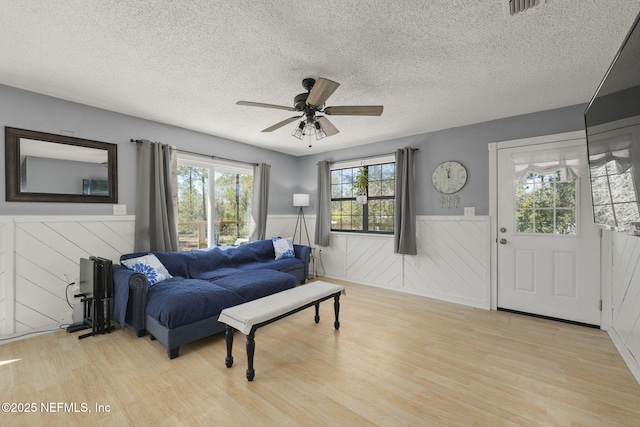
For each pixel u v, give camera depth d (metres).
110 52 2.11
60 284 2.87
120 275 2.70
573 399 1.81
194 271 3.56
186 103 3.05
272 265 4.16
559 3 1.58
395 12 1.67
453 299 3.79
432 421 1.61
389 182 4.57
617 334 2.56
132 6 1.63
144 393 1.85
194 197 4.12
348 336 2.72
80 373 2.07
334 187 5.28
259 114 3.38
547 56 2.13
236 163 4.59
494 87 2.65
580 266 3.01
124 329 2.84
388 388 1.92
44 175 2.80
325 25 1.79
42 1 1.57
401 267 4.30
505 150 3.43
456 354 2.38
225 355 2.37
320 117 2.61
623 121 1.45
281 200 5.47
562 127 3.10
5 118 2.60
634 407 1.73
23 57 2.16
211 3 1.60
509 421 1.62
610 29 1.80
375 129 3.93
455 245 3.78
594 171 2.03
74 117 2.98
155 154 3.48
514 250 3.37
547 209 3.19
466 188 3.71
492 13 1.67
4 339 2.56
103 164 3.17
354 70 2.35
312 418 1.64
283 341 2.62
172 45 2.02
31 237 2.71
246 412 1.68
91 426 1.56
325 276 5.28
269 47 2.04
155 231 3.49
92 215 3.08
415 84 2.60
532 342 2.60
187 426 1.57
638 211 1.36
